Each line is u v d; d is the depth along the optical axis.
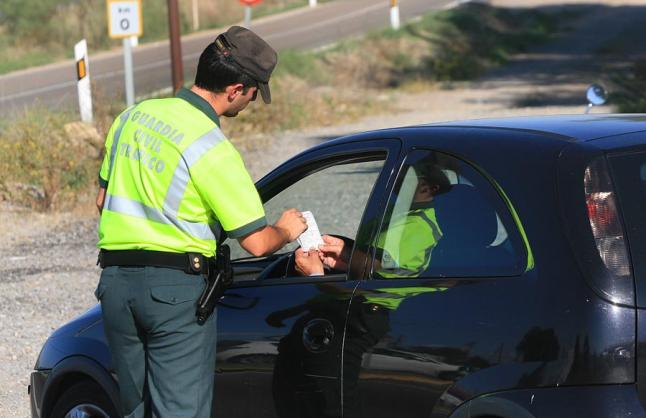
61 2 104.62
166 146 8.97
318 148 10.30
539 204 8.14
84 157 32.62
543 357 7.73
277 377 9.49
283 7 129.12
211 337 9.23
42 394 11.56
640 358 7.51
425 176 9.12
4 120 42.16
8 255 24.86
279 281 9.84
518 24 108.75
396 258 9.05
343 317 9.08
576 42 96.69
